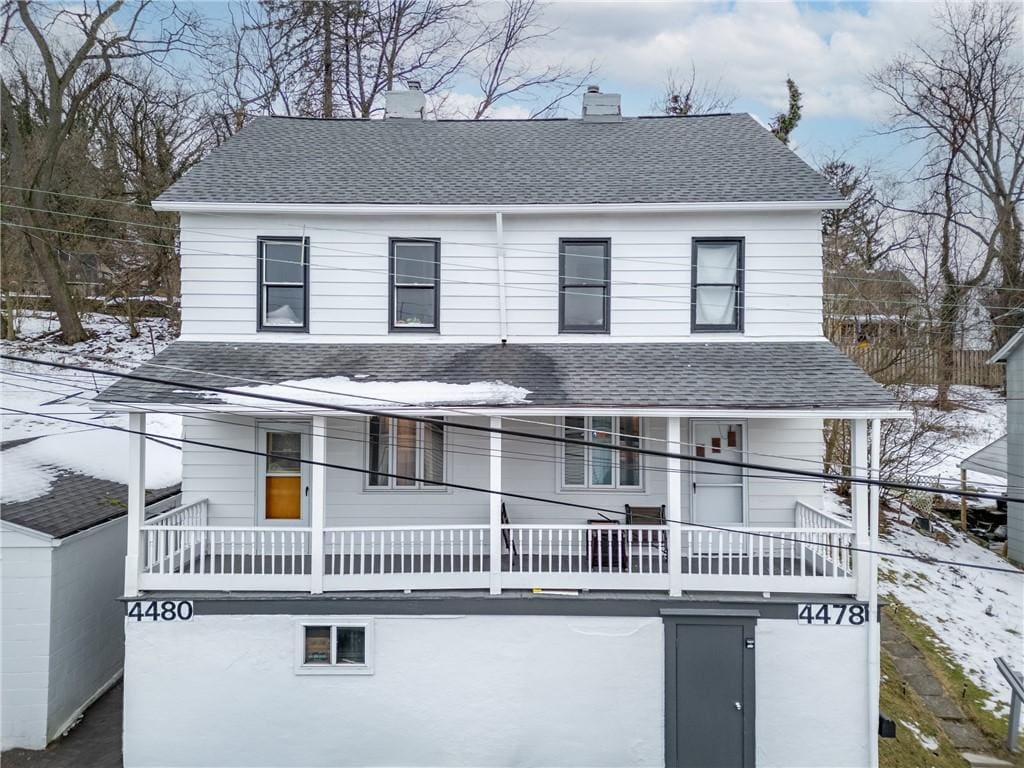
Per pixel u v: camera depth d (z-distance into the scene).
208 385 10.39
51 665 10.45
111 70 25.95
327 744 9.69
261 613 9.68
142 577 9.78
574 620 9.70
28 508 11.02
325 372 10.98
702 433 12.05
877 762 9.88
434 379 10.76
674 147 13.95
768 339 11.99
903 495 21.44
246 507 11.77
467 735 9.70
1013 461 19.31
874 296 24.08
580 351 11.78
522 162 13.48
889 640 14.16
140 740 9.62
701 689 9.70
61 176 26.48
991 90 28.61
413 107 15.98
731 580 9.86
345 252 12.14
